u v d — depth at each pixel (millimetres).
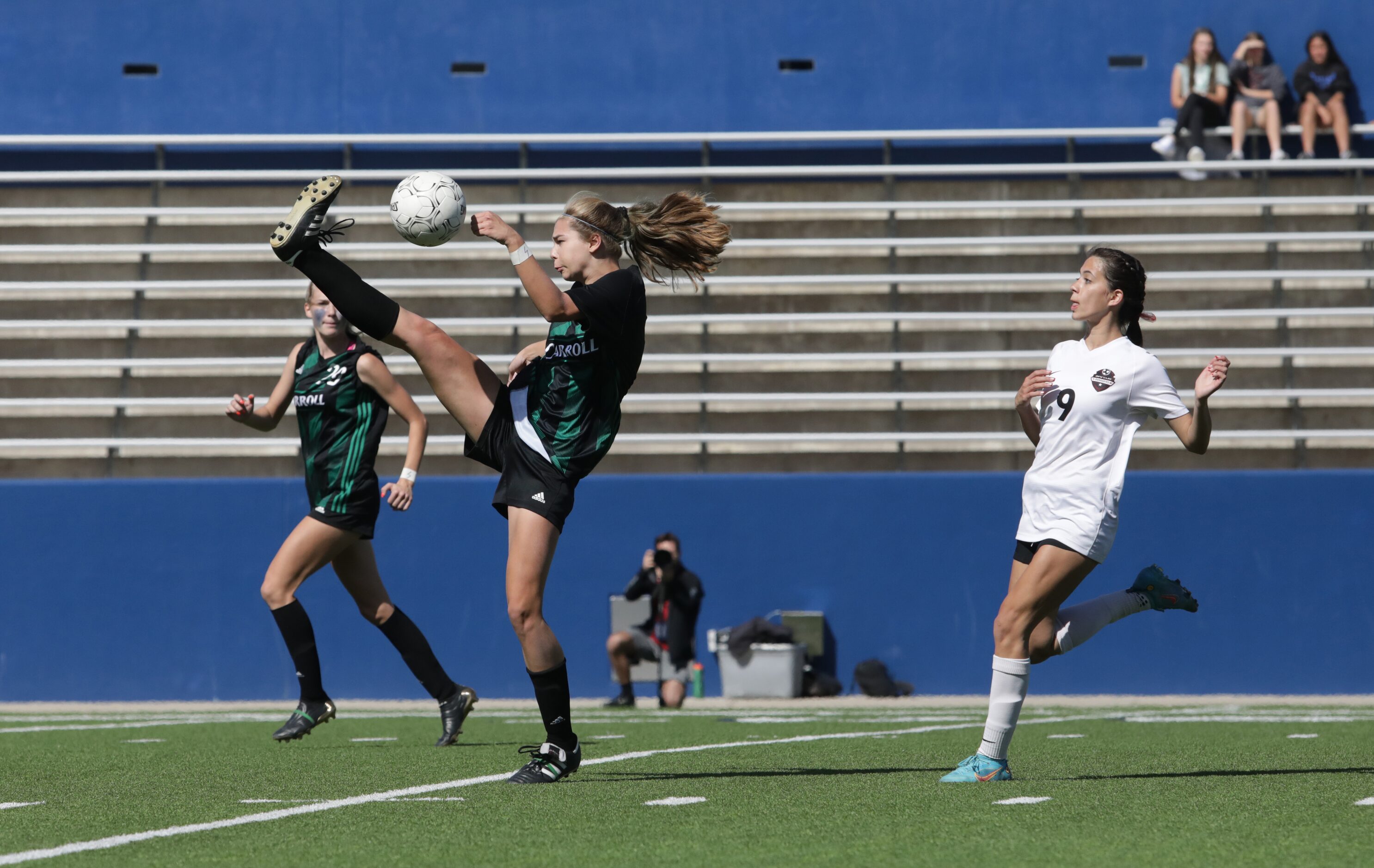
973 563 45031
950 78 56688
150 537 44844
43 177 51938
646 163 56000
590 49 56781
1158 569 18766
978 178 55375
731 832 13320
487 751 23594
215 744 25422
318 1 56719
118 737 27172
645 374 50438
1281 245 52062
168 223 53062
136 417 49531
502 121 56500
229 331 50844
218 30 56594
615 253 17812
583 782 17922
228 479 45500
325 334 24469
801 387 50344
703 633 45219
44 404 48938
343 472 24281
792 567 45281
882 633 44969
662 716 34094
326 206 17078
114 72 56406
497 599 44781
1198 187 53906
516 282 51406
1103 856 11922
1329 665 44344
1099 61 56750
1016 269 52125
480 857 11906
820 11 56906
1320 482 44844
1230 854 12000
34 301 51156
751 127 56562
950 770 19641
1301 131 55062
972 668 44719
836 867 11398
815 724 30406
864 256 52375
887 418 49812
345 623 44500
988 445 49406
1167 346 50781
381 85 56469
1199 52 55375
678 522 45375
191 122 56281
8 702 44031
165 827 13867
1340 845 12461
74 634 44469
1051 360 18141
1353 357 50188
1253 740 25516
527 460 17172
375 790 17219
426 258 52438
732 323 51125
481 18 56750
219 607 44656
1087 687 44500
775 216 53344
